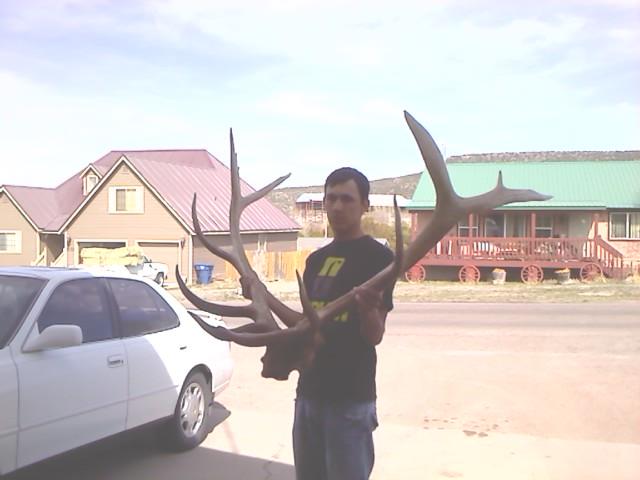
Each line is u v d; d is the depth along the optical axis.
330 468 3.12
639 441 6.64
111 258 32.19
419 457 6.12
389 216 57.59
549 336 13.38
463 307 19.58
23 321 4.77
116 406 5.32
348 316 3.06
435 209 2.83
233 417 7.47
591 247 30.05
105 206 35.59
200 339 6.57
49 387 4.71
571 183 32.72
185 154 49.66
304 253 33.91
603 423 7.29
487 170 34.69
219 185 40.12
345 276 3.14
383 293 2.86
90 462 5.93
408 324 15.38
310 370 3.12
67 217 37.88
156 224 34.81
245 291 3.24
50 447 4.73
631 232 31.23
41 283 5.15
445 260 30.72
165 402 5.94
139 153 50.62
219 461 6.00
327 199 3.23
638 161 33.91
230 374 7.07
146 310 6.05
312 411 3.15
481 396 8.48
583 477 5.59
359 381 3.08
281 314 3.16
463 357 11.07
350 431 3.08
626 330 14.17
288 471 5.77
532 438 6.70
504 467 5.85
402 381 9.33
